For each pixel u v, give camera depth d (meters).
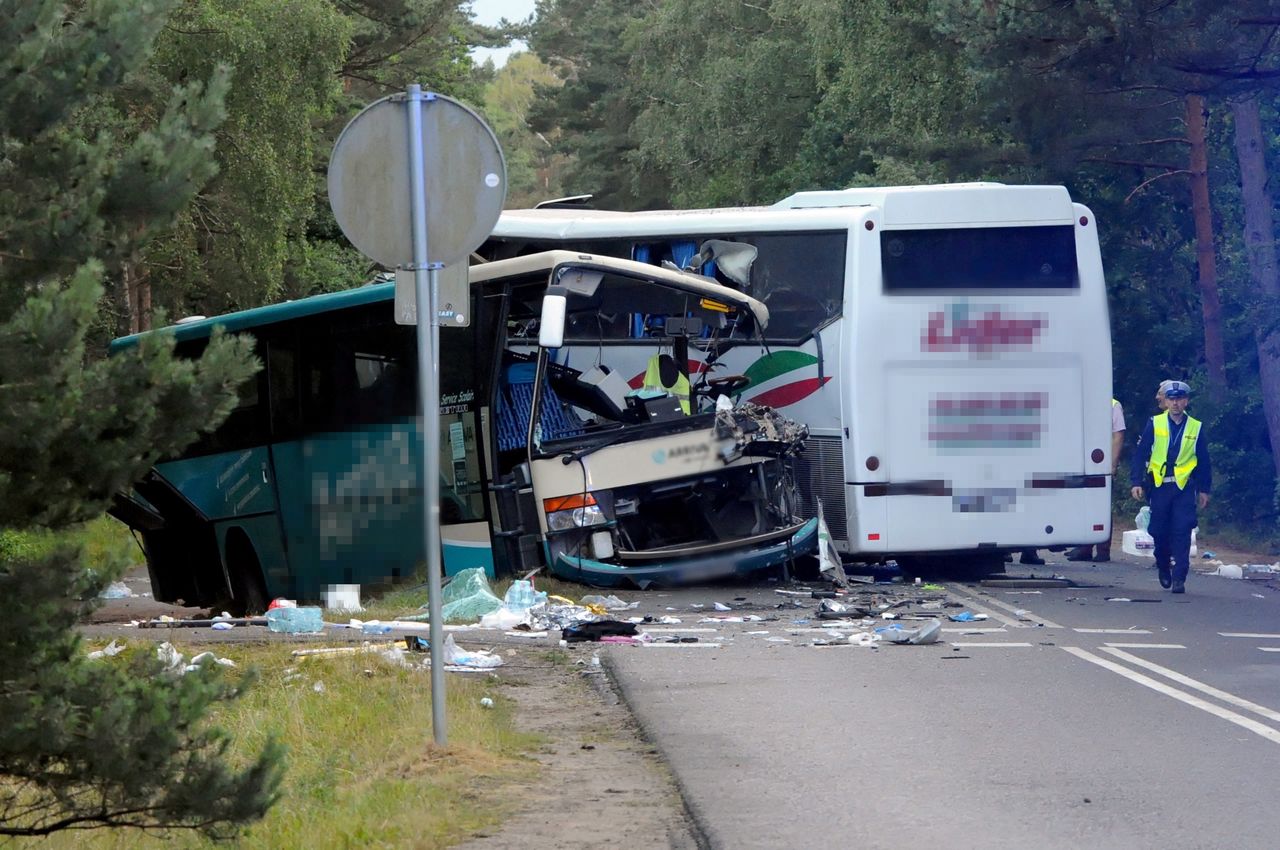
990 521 37.22
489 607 30.98
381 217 17.62
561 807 15.45
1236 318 63.53
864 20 77.69
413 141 17.58
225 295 84.06
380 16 100.44
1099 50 50.25
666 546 36.09
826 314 37.94
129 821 14.26
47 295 13.52
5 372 13.33
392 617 32.16
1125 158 64.31
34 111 14.16
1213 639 27.89
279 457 38.78
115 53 14.54
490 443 34.34
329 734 19.55
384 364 36.28
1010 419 37.41
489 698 21.75
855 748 18.52
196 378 14.25
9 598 13.88
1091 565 44.69
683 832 14.55
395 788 16.11
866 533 37.00
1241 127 57.97
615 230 41.16
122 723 13.68
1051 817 15.24
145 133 14.79
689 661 25.30
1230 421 60.72
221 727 14.77
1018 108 55.19
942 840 14.36
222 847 15.02
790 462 36.41
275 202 77.56
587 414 36.50
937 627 27.38
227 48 74.69
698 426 35.44
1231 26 47.34
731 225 39.50
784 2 100.81
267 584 39.78
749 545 34.97
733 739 19.00
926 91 73.38
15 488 13.88
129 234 14.58
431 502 17.91
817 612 31.38
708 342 37.78
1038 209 37.81
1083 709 21.05
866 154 85.38
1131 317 68.38
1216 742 18.88
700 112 104.81
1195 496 36.00
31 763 13.80
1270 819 15.12
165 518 41.94
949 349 37.31
